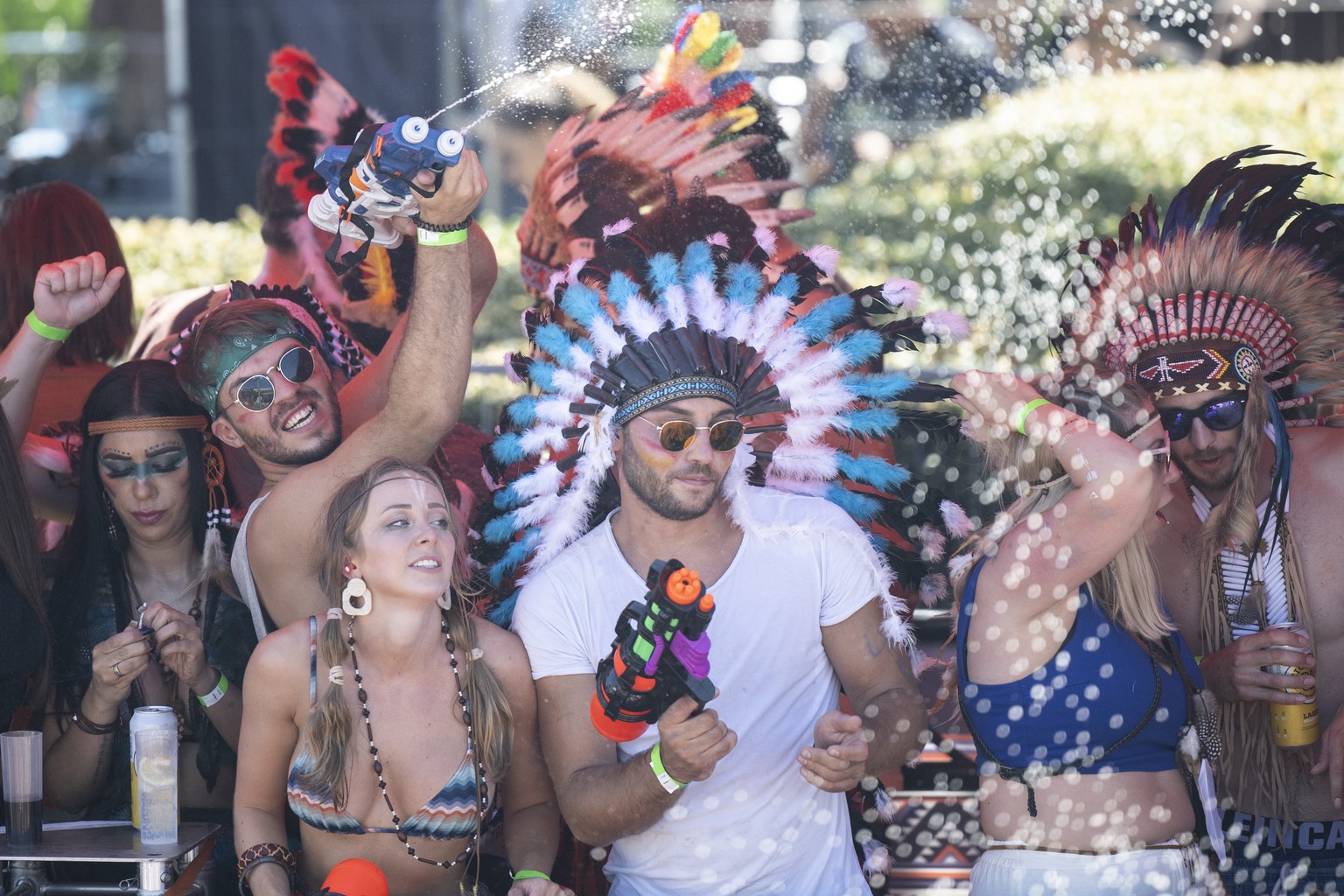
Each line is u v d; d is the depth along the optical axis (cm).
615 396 930
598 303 986
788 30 3575
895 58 3606
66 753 1020
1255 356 1048
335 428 1079
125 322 1367
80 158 4916
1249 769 1052
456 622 945
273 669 929
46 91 5438
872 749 909
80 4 6956
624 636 806
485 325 2461
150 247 2692
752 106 1443
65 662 1060
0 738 939
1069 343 1140
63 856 921
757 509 961
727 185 1400
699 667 806
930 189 3111
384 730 922
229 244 2709
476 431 1362
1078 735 898
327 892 853
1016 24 3650
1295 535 1056
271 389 1046
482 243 1115
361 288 1480
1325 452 1077
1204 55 3641
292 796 923
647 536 945
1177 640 941
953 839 1230
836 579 948
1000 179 3039
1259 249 1081
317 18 3069
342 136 1538
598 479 1005
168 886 927
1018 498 937
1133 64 3653
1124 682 902
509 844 970
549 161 1403
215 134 3369
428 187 913
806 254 1069
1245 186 1109
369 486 926
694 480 918
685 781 845
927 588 1030
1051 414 918
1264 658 1005
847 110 3531
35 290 1120
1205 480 1059
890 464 1048
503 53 2283
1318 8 3575
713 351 925
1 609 996
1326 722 1058
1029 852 902
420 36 2970
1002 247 2764
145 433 1073
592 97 1666
